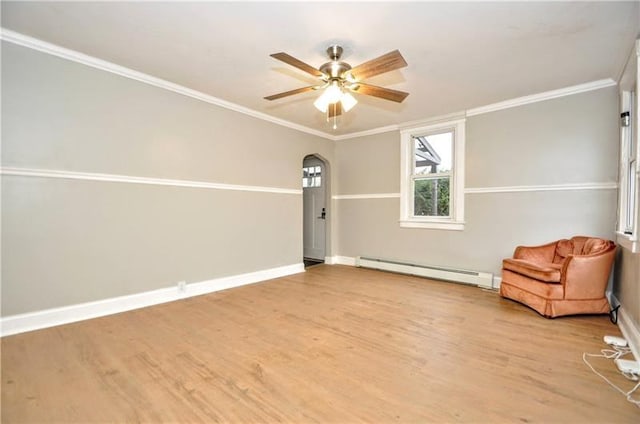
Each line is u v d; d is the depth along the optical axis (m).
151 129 3.28
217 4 2.07
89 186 2.87
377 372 1.96
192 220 3.65
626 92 2.95
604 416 1.55
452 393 1.74
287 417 1.54
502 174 3.99
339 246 5.85
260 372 1.95
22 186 2.51
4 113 2.43
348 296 3.63
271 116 4.56
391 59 2.16
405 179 4.93
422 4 2.04
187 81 3.35
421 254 4.77
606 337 2.40
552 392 1.75
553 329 2.64
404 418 1.54
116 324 2.73
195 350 2.25
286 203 4.87
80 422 1.50
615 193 3.27
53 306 2.67
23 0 2.02
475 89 3.53
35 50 2.56
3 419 1.51
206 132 3.78
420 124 4.71
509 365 2.04
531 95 3.70
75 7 2.10
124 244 3.09
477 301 3.44
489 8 2.08
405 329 2.64
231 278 4.06
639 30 2.32
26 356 2.13
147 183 3.26
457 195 4.35
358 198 5.55
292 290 3.91
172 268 3.47
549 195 3.66
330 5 2.06
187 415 1.55
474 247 4.25
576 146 3.48
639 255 2.20
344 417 1.54
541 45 2.56
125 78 3.08
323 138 5.60
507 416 1.55
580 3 2.03
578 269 2.88
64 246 2.72
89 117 2.86
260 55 2.78
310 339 2.45
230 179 4.05
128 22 2.28
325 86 2.72
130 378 1.88
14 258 2.48
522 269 3.24
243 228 4.22
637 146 2.24
